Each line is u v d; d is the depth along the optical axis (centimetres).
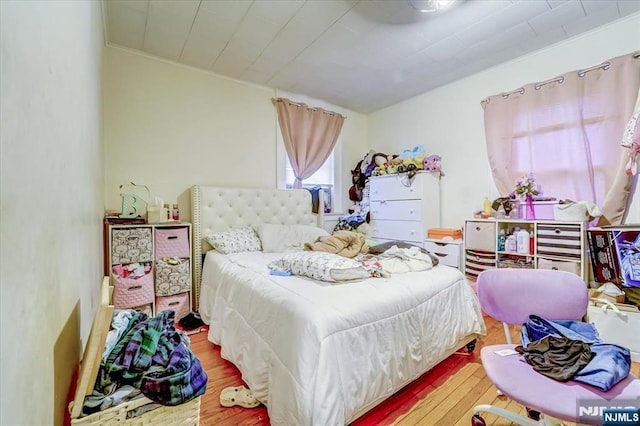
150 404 86
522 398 99
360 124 448
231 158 331
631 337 177
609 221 232
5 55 44
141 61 277
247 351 161
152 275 246
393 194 363
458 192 339
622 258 199
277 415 125
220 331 201
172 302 256
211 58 288
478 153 322
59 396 75
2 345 42
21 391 48
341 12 221
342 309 132
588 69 246
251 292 170
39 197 60
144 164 279
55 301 71
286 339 130
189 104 304
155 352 97
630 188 228
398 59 290
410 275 187
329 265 169
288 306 137
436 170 343
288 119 366
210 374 179
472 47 271
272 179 361
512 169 292
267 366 142
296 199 362
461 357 201
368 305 140
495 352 129
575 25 239
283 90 366
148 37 252
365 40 258
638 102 196
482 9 219
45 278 63
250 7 215
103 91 240
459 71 318
